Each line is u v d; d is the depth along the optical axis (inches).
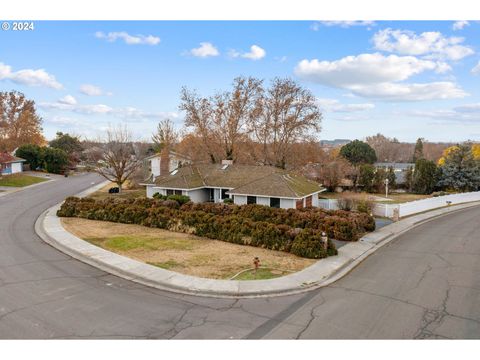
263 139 1754.4
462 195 1530.5
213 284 482.3
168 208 909.8
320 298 446.6
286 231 686.5
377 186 1931.6
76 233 788.6
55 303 411.8
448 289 483.8
